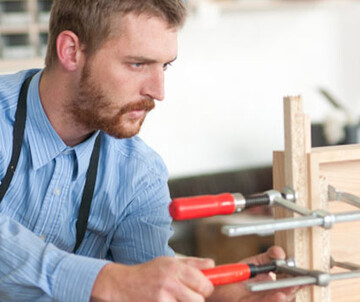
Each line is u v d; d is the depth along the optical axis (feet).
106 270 3.60
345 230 4.48
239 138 16.72
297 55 16.88
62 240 4.93
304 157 3.74
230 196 3.47
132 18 4.15
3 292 3.86
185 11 4.29
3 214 4.32
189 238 11.68
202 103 16.31
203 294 3.48
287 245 3.77
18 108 4.69
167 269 3.49
